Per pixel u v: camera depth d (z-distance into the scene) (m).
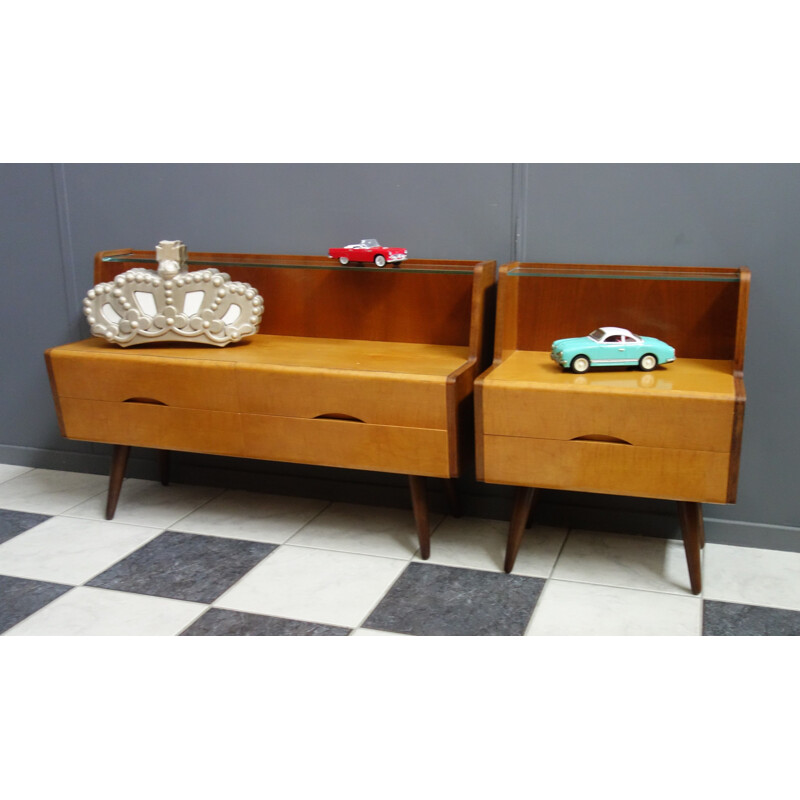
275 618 2.44
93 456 3.52
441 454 2.58
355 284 2.98
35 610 2.50
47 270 3.36
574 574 2.65
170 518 3.10
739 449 2.30
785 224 2.54
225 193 3.07
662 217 2.63
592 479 2.44
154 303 2.89
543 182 2.72
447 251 2.88
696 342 2.68
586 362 2.52
